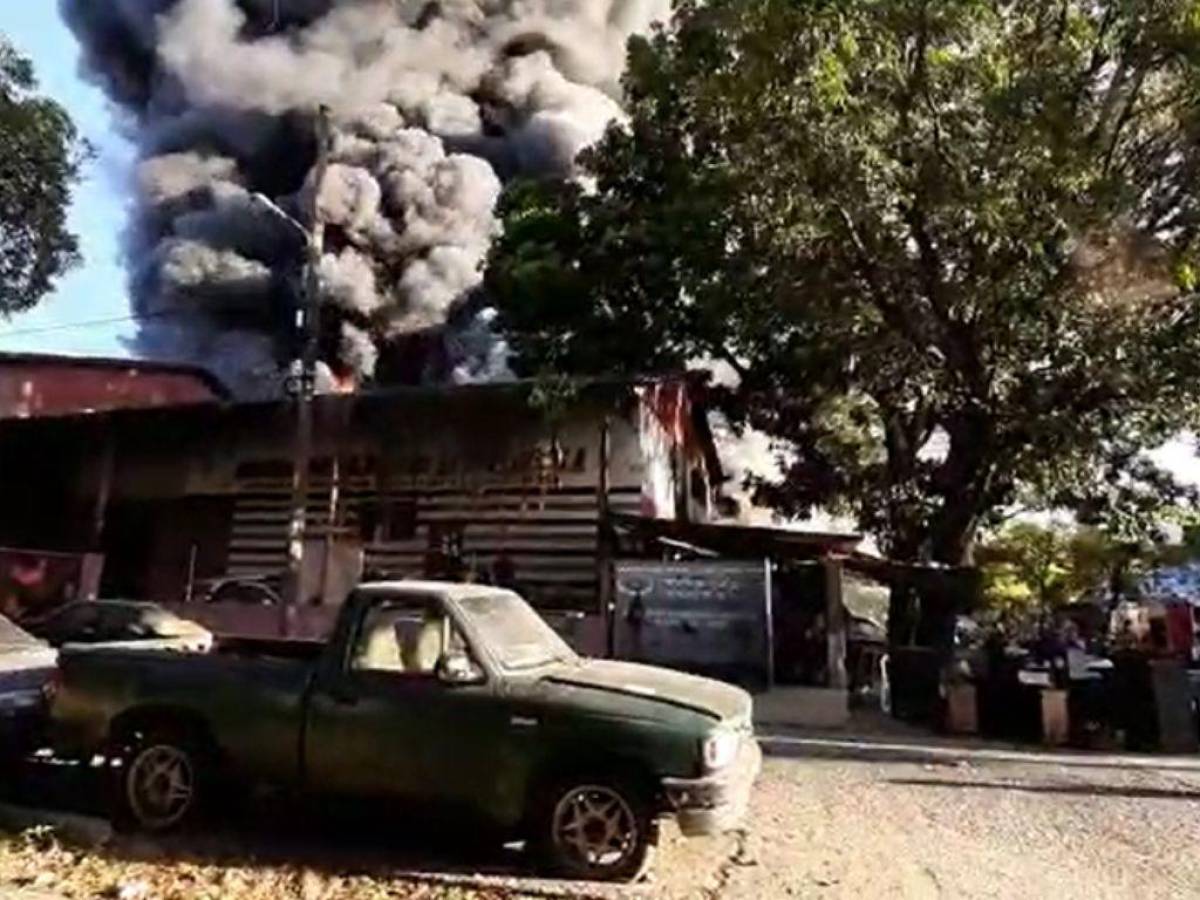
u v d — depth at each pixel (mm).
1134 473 22500
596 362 26781
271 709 7371
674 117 25906
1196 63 15562
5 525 27469
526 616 7973
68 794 8734
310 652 8477
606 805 6707
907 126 15766
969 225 15961
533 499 22641
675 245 24703
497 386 22109
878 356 19078
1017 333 16906
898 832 8453
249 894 6305
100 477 26859
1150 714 14188
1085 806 9812
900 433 23828
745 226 19453
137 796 7629
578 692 6926
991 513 23703
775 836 8086
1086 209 15570
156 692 7668
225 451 25562
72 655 8062
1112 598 27641
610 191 28328
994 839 8320
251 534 24922
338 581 23359
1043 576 28156
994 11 15766
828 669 17531
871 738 14547
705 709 6785
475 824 7035
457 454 23188
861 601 28453
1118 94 16750
